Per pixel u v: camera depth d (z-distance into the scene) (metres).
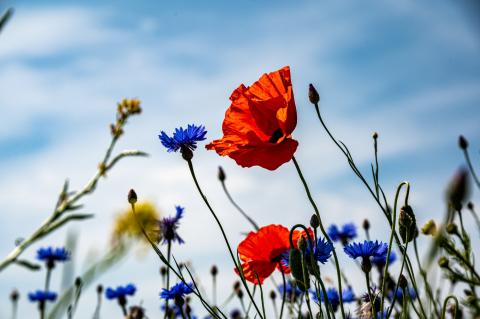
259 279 0.66
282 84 0.65
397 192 0.57
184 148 0.65
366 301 0.63
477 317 0.58
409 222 0.56
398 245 0.59
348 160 0.61
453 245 0.61
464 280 0.61
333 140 0.62
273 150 0.61
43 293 1.00
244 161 0.61
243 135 0.64
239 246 0.66
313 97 0.62
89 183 0.60
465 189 0.42
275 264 0.66
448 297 0.57
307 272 0.56
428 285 0.61
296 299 0.74
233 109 0.65
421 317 0.57
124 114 0.76
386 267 0.56
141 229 0.59
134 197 0.60
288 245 0.65
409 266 0.58
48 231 0.49
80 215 0.50
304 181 0.59
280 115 0.63
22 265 0.47
